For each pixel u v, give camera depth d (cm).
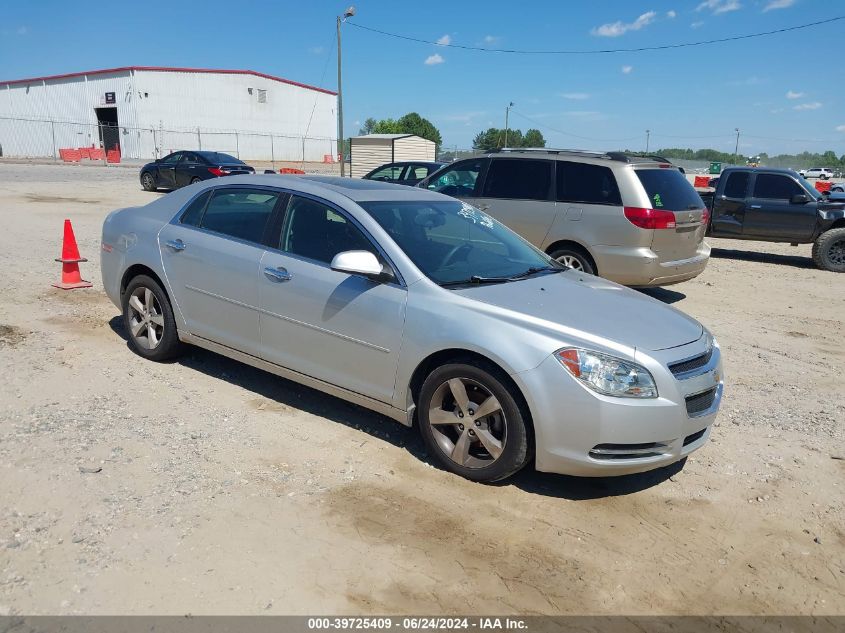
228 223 505
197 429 441
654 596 308
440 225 476
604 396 355
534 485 399
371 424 466
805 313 888
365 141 3516
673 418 366
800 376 621
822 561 342
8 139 5753
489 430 387
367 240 434
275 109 5850
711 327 788
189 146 5344
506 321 378
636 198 803
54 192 2123
